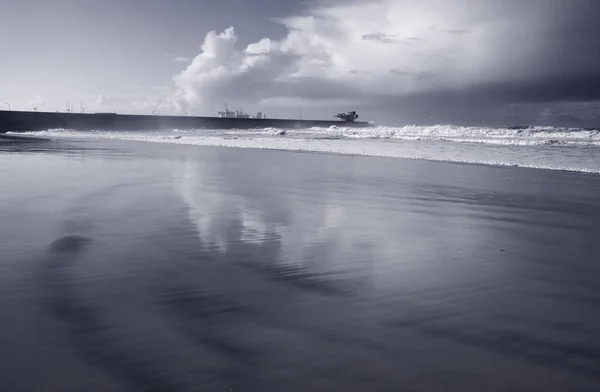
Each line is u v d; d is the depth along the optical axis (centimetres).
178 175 1244
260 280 427
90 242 558
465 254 527
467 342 300
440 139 3334
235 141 3172
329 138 3650
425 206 841
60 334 304
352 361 272
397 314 348
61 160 1623
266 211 776
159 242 564
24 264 466
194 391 237
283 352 283
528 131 3922
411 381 249
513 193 995
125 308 353
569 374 259
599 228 666
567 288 409
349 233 627
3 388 238
